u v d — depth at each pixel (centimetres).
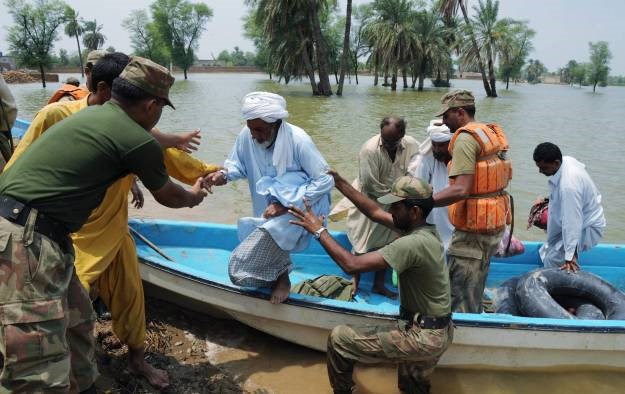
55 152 239
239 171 392
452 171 388
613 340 379
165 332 423
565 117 2373
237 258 382
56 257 239
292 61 3538
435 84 5594
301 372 388
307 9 3359
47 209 236
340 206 534
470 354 388
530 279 452
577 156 1298
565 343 379
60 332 241
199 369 379
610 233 746
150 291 463
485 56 4888
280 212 368
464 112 414
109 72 300
